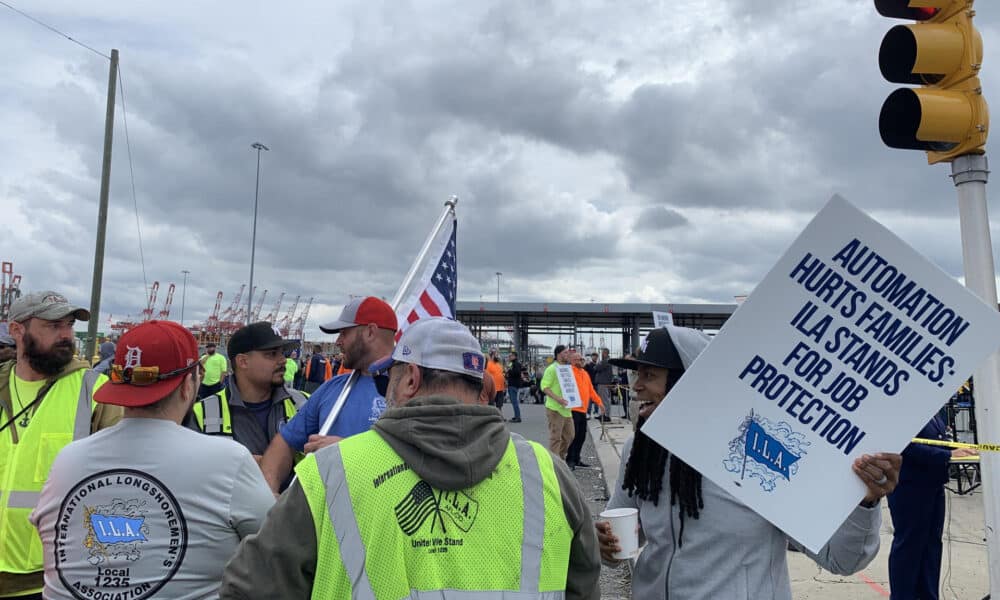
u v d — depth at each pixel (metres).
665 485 2.16
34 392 2.95
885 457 1.81
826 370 1.86
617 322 33.97
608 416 18.98
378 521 1.48
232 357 3.79
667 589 2.10
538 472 1.66
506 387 19.88
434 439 1.54
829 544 2.05
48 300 2.94
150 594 1.92
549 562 1.58
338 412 3.29
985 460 3.14
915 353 1.82
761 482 1.86
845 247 1.84
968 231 3.14
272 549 1.48
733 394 1.87
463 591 1.47
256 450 3.72
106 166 20.94
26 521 2.77
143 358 2.02
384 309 3.47
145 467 1.96
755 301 1.87
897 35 3.22
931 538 4.05
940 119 3.04
